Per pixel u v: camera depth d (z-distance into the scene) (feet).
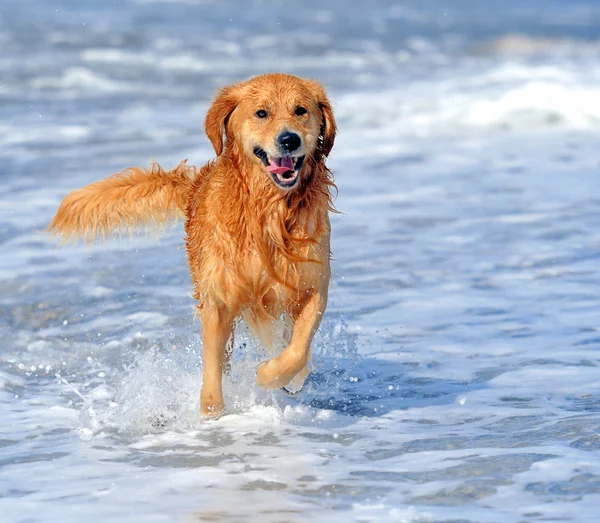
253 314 26.66
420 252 42.98
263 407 26.12
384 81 101.45
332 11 188.24
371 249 43.55
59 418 25.49
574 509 18.56
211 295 25.79
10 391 27.84
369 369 29.43
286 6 193.26
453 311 34.91
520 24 178.81
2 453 22.70
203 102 86.38
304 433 24.02
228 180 26.02
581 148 67.46
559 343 30.96
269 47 127.54
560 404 25.49
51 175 57.36
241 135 25.85
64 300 36.88
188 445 23.17
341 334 32.55
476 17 192.85
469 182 57.21
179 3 184.24
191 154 63.46
